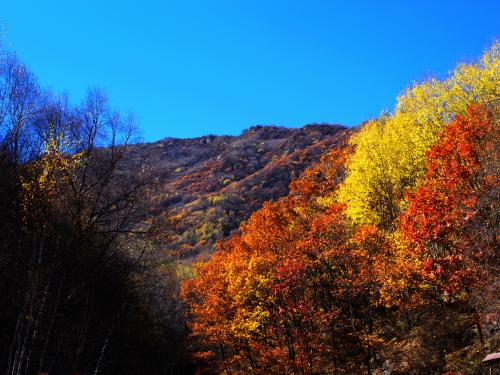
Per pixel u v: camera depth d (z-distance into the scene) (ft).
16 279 60.59
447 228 56.39
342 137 472.85
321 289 82.64
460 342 64.90
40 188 60.90
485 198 54.85
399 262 67.26
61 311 65.57
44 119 66.85
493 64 95.25
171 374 115.03
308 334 80.02
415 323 78.28
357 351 81.35
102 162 73.10
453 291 61.31
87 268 69.56
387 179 97.91
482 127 66.59
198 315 107.14
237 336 89.92
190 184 518.37
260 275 87.35
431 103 99.50
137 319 99.50
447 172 62.13
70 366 67.77
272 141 654.12
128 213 74.33
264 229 114.01
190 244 294.46
